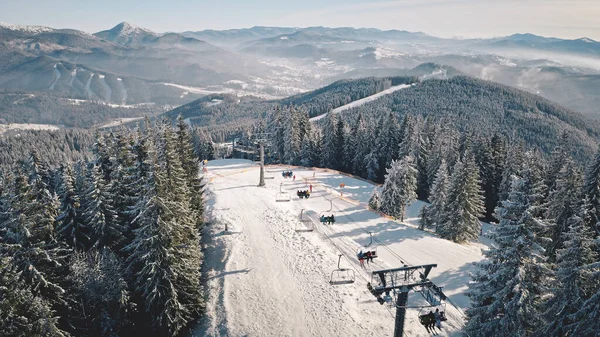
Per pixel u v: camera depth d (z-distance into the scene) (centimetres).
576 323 1883
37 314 1967
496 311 2097
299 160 8350
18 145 15925
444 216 4703
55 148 16638
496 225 2086
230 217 4359
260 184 6009
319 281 3094
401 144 7200
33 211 2264
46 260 2269
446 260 3619
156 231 2445
